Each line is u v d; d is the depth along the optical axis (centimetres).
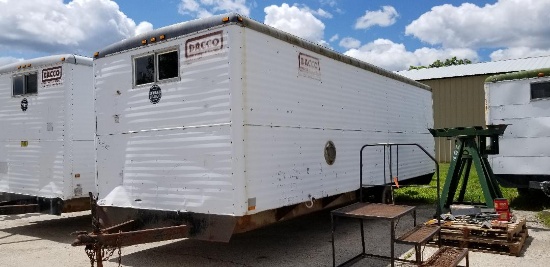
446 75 2264
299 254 609
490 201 760
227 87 507
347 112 743
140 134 591
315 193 640
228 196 503
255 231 762
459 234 619
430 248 624
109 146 625
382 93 885
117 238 474
